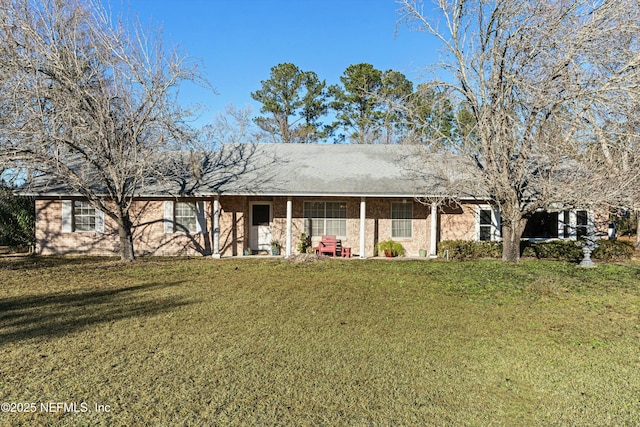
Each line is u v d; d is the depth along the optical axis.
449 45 14.10
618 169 11.73
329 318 7.37
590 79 11.52
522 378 4.88
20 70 12.75
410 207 18.42
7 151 12.67
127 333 6.42
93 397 4.30
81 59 14.15
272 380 4.73
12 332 6.47
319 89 36.00
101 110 13.55
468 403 4.25
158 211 17.98
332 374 4.91
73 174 13.62
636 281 10.94
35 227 17.98
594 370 5.13
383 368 5.10
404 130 16.89
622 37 11.48
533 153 12.64
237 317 7.40
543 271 12.55
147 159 14.58
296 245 18.20
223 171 18.41
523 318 7.46
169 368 5.04
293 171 18.23
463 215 18.34
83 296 9.18
